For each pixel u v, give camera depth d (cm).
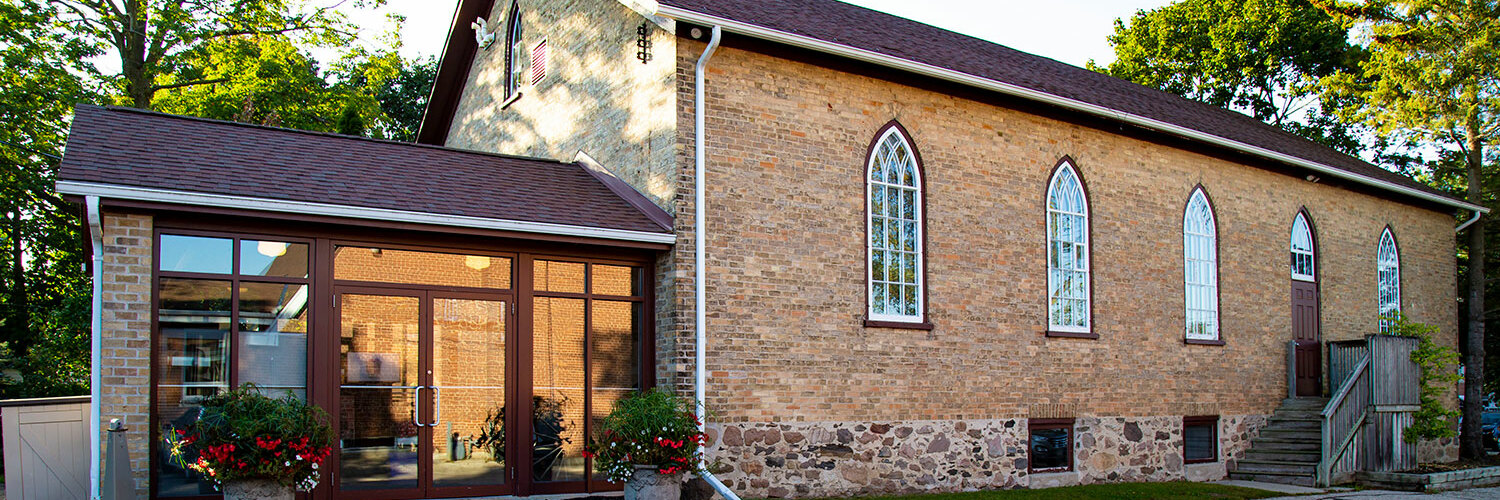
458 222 1091
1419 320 2208
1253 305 1848
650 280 1261
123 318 967
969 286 1449
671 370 1202
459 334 1145
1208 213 1802
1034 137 1552
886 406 1349
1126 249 1655
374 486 1081
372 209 1050
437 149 1326
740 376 1229
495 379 1161
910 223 1413
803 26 1348
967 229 1455
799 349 1280
